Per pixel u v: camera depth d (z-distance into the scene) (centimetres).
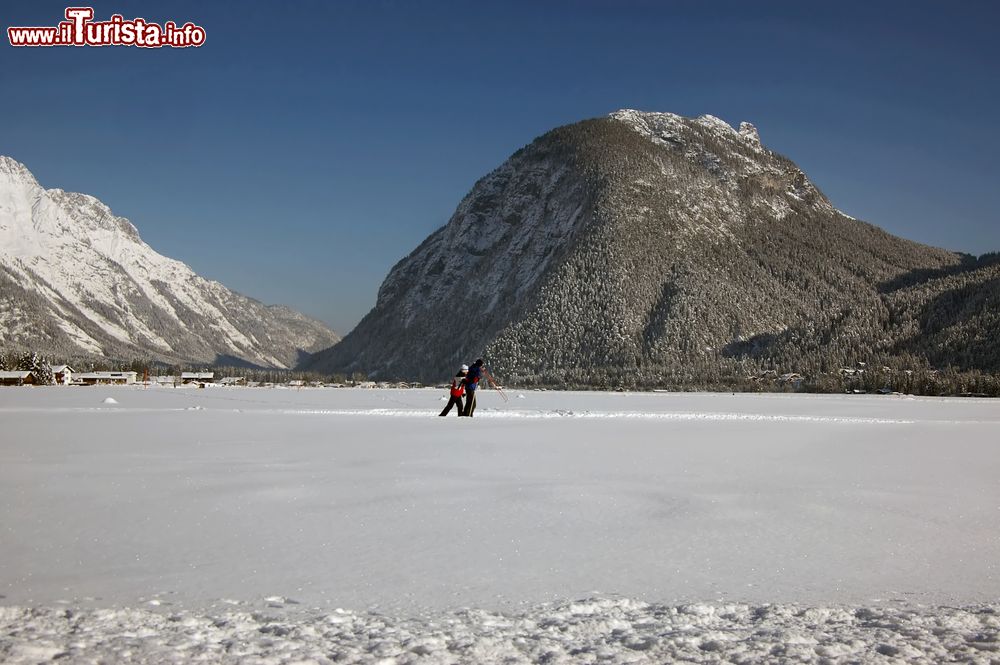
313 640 569
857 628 624
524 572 791
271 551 865
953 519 1098
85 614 614
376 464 1642
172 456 1767
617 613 657
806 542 947
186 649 541
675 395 10669
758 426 3177
